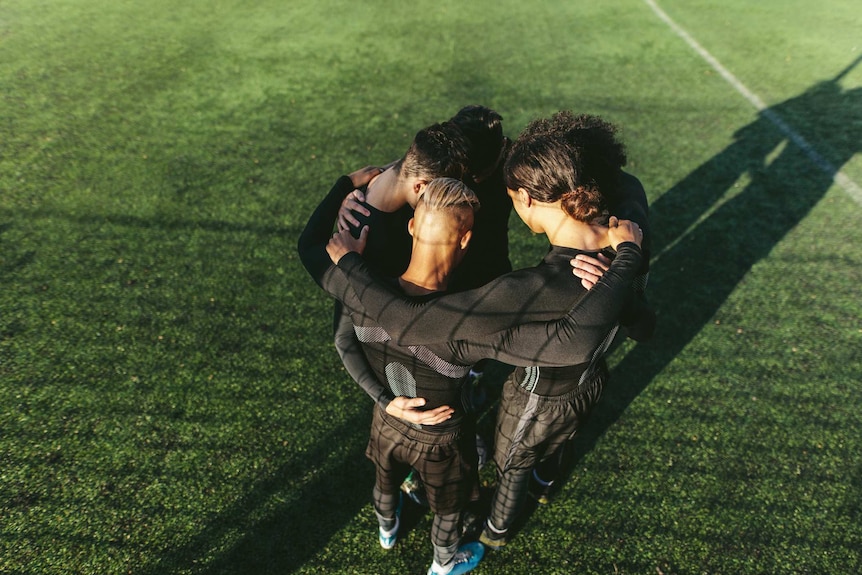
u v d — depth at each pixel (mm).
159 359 2898
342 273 1510
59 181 4121
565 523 2281
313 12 7391
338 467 2461
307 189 4125
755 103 5297
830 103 5277
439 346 1429
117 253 3521
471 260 2084
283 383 2799
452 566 2076
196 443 2535
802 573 2121
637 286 1627
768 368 2879
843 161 4453
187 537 2223
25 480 2377
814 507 2314
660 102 5316
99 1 7629
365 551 2205
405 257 1757
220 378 2814
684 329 3090
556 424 1809
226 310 3176
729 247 3623
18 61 5922
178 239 3643
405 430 1676
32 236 3619
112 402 2689
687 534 2240
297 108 5160
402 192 1693
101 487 2363
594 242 1513
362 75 5773
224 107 5148
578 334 1336
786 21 7172
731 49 6410
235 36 6645
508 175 1558
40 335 2996
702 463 2475
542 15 7336
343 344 1687
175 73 5738
